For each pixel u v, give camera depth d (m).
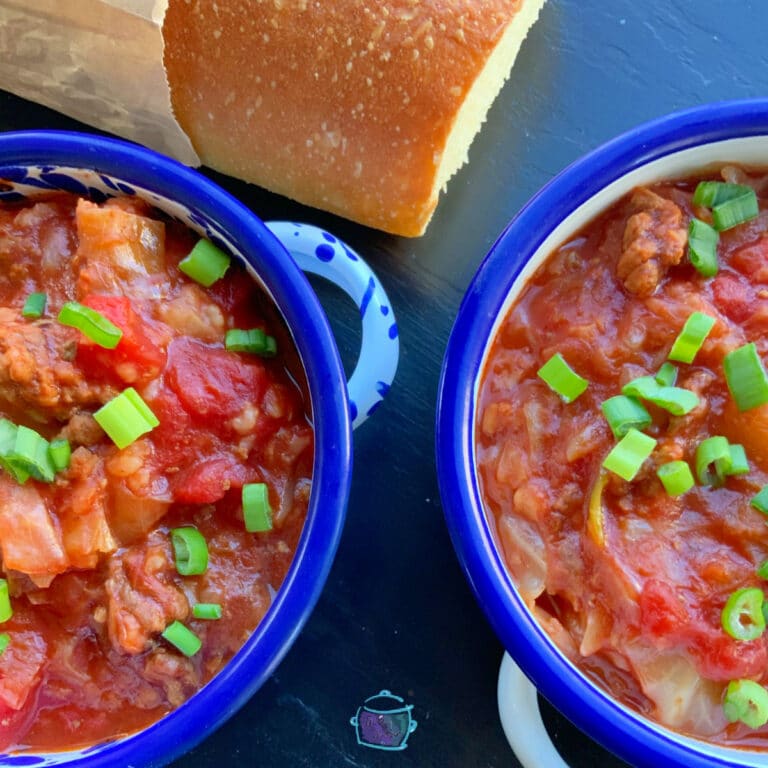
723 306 0.21
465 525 0.19
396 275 0.27
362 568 0.26
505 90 0.27
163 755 0.19
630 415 0.20
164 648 0.21
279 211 0.28
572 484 0.20
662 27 0.27
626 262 0.21
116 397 0.20
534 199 0.20
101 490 0.20
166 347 0.21
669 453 0.20
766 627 0.20
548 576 0.20
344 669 0.25
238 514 0.21
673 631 0.19
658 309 0.20
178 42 0.25
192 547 0.20
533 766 0.22
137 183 0.20
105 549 0.20
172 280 0.21
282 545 0.21
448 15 0.24
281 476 0.21
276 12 0.25
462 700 0.25
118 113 0.27
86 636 0.21
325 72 0.25
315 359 0.20
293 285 0.20
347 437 0.19
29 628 0.21
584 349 0.21
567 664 0.19
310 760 0.25
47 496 0.20
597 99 0.27
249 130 0.26
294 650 0.25
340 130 0.25
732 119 0.20
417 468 0.26
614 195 0.21
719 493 0.20
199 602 0.21
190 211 0.20
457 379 0.20
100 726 0.21
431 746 0.25
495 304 0.20
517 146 0.27
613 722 0.18
